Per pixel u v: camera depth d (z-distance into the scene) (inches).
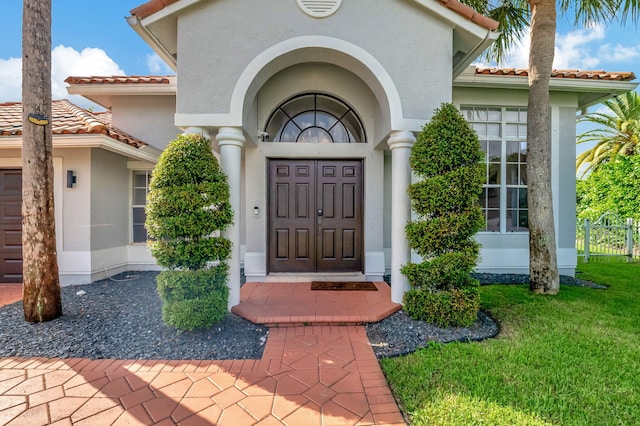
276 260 279.0
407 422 105.2
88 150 274.1
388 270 308.8
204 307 163.6
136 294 239.6
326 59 218.7
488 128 315.9
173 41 222.7
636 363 138.3
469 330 175.3
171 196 163.2
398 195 208.8
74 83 314.7
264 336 170.7
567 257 311.4
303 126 283.0
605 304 219.3
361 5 205.5
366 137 273.9
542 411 107.3
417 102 207.2
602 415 105.7
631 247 406.9
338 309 197.8
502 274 310.3
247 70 200.8
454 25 206.4
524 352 148.2
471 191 179.8
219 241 173.5
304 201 279.4
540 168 248.1
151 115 335.9
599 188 551.8
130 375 132.3
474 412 107.1
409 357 146.8
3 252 277.3
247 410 111.1
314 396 119.1
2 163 272.4
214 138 233.0
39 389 121.9
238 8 201.5
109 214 300.4
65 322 183.3
